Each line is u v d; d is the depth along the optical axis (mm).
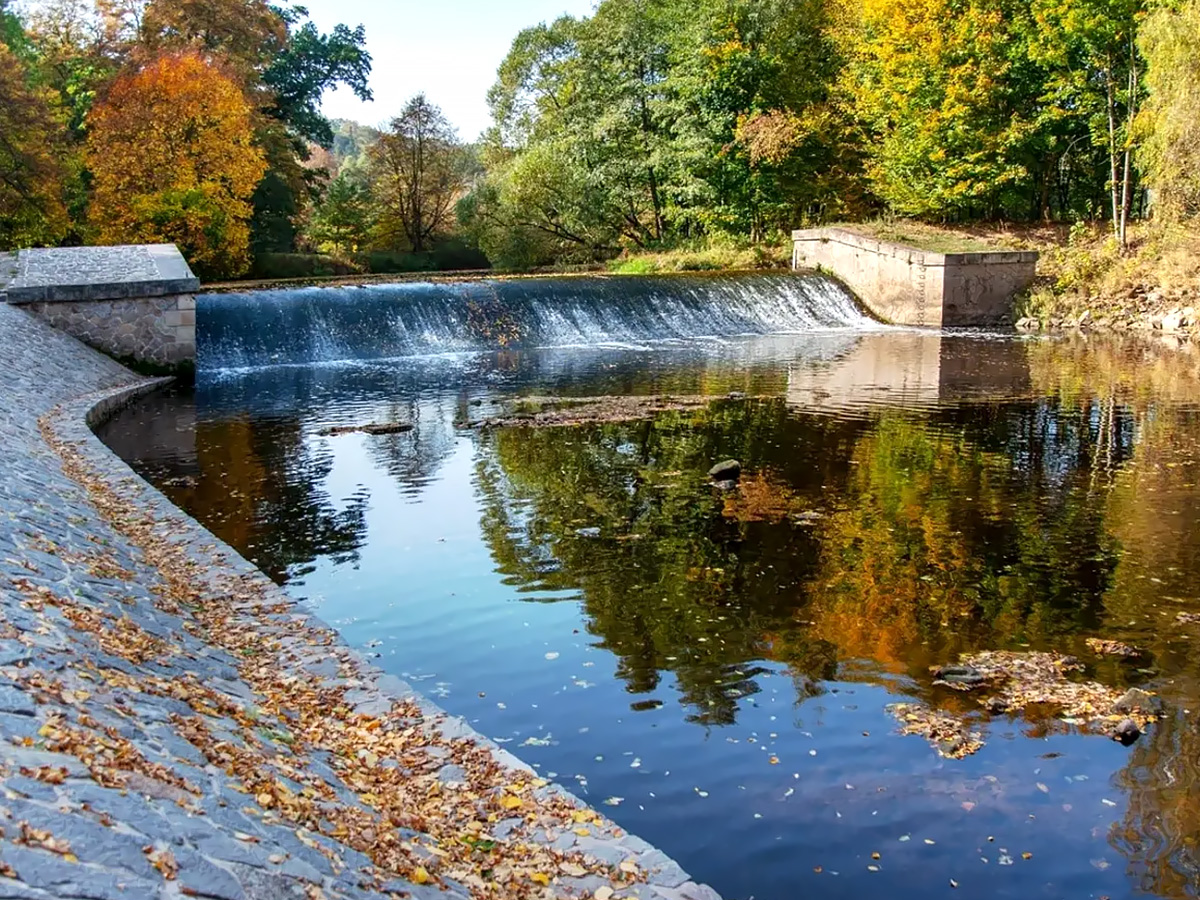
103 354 22484
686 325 31484
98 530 9477
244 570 9258
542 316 29750
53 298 21984
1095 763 6062
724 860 5160
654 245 44094
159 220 33281
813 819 5520
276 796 4719
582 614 8695
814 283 34188
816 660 7668
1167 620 8359
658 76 43188
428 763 5859
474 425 17141
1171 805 5609
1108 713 6691
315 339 26750
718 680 7328
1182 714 6672
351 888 4094
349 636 8266
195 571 9211
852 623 8398
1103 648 7805
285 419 18047
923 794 5750
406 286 29125
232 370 24875
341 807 4977
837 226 36562
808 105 39594
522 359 26172
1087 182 39000
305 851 4230
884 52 36281
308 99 48094
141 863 3547
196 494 12867
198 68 34469
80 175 37156
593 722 6688
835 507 11859
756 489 12711
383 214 56656
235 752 5105
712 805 5664
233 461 14703
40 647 5387
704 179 40125
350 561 10203
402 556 10320
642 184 44250
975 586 9234
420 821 5113
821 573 9648
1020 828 5422
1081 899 4855
